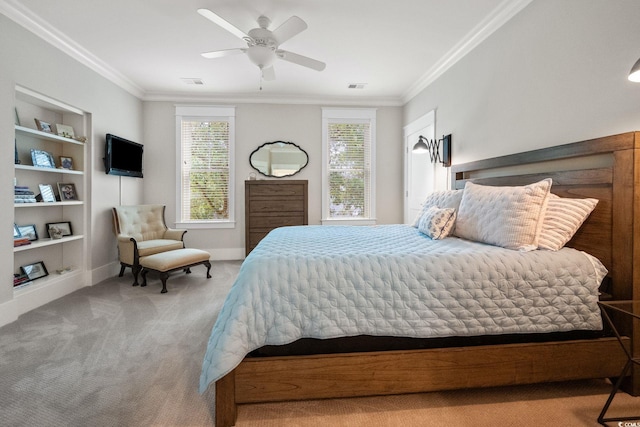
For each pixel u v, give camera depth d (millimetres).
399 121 4887
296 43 3041
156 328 2266
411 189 4488
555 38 2039
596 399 1464
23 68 2576
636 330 1481
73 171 3209
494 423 1312
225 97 4637
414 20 2639
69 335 2139
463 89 3125
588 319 1475
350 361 1353
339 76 3895
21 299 2568
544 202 1715
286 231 2566
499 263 1466
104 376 1639
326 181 4820
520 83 2354
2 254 2346
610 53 1697
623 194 1542
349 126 4859
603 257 1637
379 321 1379
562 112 1995
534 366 1437
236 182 4730
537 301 1448
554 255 1536
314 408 1416
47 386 1544
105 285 3414
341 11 2516
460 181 3064
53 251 3250
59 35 2871
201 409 1395
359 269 1418
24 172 2941
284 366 1318
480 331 1424
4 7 2375
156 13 2559
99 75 3574
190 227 4672
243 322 1274
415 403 1447
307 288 1367
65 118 3361
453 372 1400
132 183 4301
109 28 2787
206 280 3607
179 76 3900
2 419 1310
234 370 1297
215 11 2521
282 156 4762
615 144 1585
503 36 2537
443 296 1410
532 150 2199
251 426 1300
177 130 4602
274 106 4738
